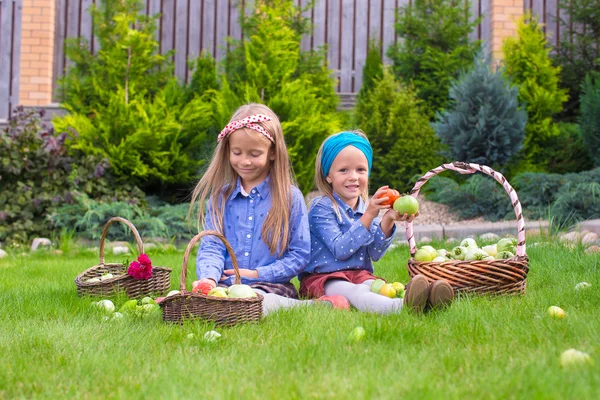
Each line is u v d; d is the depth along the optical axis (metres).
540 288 4.04
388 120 9.76
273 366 2.27
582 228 7.23
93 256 7.41
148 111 9.58
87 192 9.26
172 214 8.89
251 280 3.74
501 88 9.29
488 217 8.80
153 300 3.84
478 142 9.20
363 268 4.11
